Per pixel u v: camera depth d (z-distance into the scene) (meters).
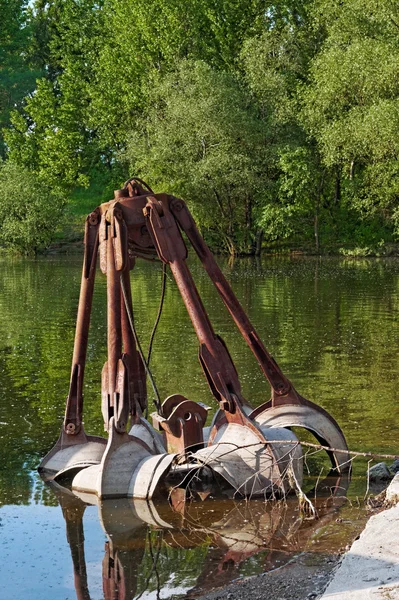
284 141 47.69
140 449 7.81
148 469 7.55
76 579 5.63
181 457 7.90
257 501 7.31
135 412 8.48
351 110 42.91
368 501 7.10
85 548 6.23
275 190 48.97
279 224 49.34
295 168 46.56
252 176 46.38
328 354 15.32
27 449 9.21
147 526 6.71
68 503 7.36
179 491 7.64
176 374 13.34
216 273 8.37
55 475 8.15
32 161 62.31
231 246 50.66
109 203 8.48
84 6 63.44
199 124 45.81
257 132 46.88
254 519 6.79
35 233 52.78
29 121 72.06
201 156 47.62
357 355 15.17
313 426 8.09
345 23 44.84
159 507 7.20
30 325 20.47
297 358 14.88
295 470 7.57
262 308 23.62
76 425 8.51
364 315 21.83
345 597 4.79
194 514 6.98
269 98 47.47
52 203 54.41
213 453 7.54
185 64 47.66
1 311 23.67
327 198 54.78
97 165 62.22
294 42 49.50
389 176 43.84
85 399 11.72
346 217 54.09
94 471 7.78
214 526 6.65
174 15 54.22
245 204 51.28
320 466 8.33
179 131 46.59
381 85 41.59
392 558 5.32
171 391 11.97
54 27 74.19
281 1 54.69
